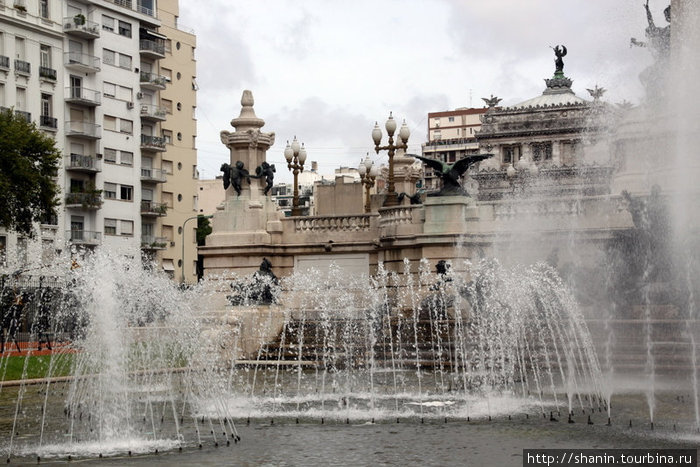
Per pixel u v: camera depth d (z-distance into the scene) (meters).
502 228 41.47
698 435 18.42
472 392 26.52
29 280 49.25
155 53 83.75
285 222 46.69
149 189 84.94
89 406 23.75
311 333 39.88
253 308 39.28
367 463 15.88
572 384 27.59
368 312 39.91
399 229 43.19
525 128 114.19
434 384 28.72
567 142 112.81
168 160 89.38
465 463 15.76
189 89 92.50
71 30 73.94
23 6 69.62
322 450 17.27
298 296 44.44
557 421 20.50
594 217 40.38
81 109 76.06
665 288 36.34
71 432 19.91
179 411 23.20
